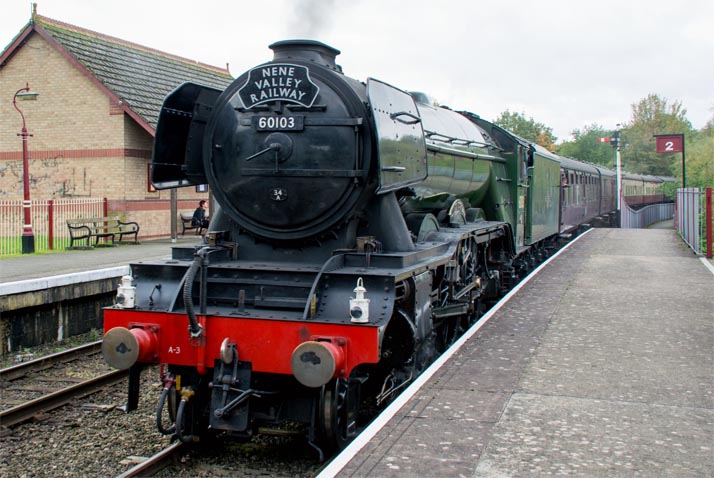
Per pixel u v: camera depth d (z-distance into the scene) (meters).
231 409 5.78
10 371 8.57
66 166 20.42
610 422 5.07
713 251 16.86
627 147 66.75
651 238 21.67
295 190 6.63
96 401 7.68
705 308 9.42
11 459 6.02
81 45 20.69
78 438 6.55
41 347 10.38
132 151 20.20
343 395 5.94
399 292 6.29
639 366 6.57
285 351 5.74
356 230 6.88
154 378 8.67
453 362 6.74
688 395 5.69
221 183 6.95
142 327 6.06
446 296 8.12
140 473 5.52
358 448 4.60
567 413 5.27
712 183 25.25
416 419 5.16
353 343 5.57
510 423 5.06
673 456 4.45
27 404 7.11
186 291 5.80
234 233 7.09
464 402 5.54
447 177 9.24
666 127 72.56
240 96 6.81
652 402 5.52
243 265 6.65
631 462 4.36
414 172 7.33
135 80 21.08
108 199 20.09
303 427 6.69
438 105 10.88
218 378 5.81
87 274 11.27
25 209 16.11
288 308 6.14
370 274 5.92
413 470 4.26
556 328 8.25
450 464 4.34
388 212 6.95
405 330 6.65
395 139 6.73
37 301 10.28
